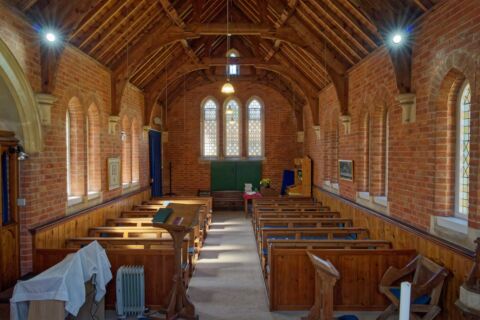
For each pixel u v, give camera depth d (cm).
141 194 1294
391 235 694
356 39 816
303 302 608
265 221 891
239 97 1669
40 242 634
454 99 545
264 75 1609
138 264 608
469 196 473
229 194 1672
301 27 923
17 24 569
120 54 976
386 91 732
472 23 457
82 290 455
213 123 1686
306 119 1591
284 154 1684
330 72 989
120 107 1016
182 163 1684
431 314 482
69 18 628
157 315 580
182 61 1272
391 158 713
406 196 650
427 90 571
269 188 1606
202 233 1013
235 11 1323
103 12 734
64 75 724
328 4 768
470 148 471
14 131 611
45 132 657
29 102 600
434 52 548
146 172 1393
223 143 1683
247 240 1078
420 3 562
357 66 908
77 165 822
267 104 1673
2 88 581
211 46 1457
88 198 848
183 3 928
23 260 616
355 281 600
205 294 671
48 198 674
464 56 475
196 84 1638
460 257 478
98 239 691
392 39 612
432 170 561
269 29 948
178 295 562
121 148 1090
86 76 834
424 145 585
